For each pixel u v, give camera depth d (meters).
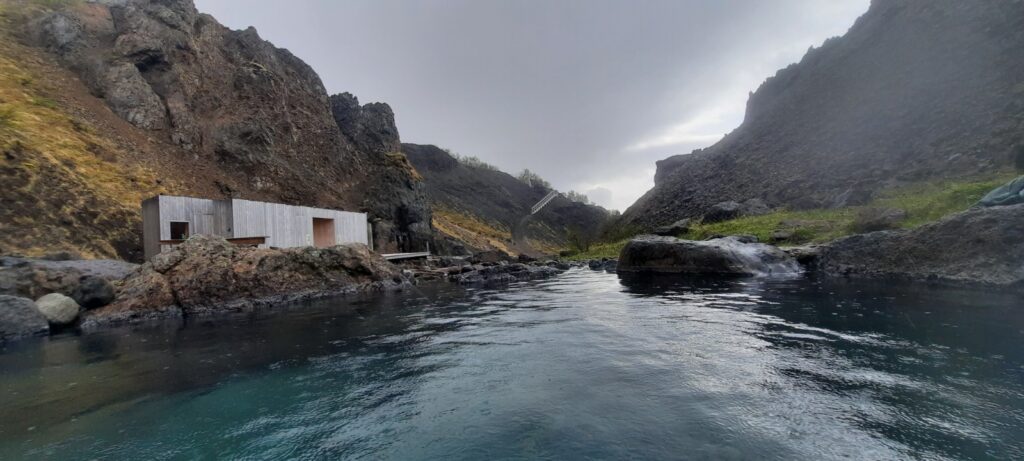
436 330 7.53
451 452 3.10
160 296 10.38
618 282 14.17
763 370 4.50
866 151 35.44
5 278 9.33
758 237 19.11
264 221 19.59
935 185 19.98
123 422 3.93
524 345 6.11
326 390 4.60
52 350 7.01
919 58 44.28
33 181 16.81
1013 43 32.66
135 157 24.88
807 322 6.64
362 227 28.02
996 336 5.31
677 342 5.84
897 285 9.89
